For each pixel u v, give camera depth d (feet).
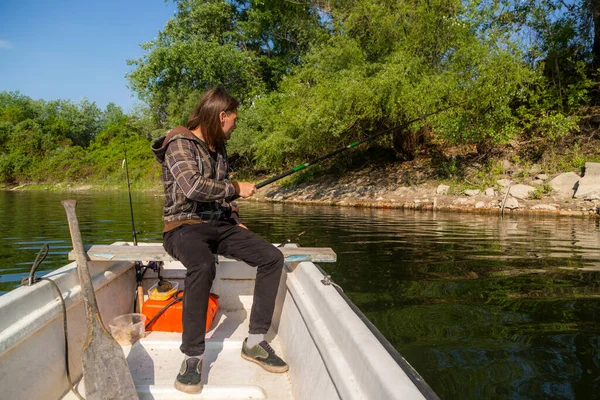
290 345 6.82
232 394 5.96
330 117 44.57
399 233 24.39
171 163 6.23
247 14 83.15
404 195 43.06
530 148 44.45
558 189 36.96
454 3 43.55
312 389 5.10
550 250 19.17
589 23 47.62
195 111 6.72
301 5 73.46
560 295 12.61
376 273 15.26
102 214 38.83
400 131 49.57
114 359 5.43
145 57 79.87
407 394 3.01
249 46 86.22
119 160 106.52
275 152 52.39
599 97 46.93
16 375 4.84
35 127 130.93
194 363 6.02
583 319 10.69
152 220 33.91
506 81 39.29
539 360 8.53
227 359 6.99
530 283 13.87
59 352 5.81
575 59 47.96
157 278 9.32
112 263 7.86
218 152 6.84
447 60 45.27
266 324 6.81
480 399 7.20
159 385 6.06
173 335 7.79
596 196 34.06
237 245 6.73
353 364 4.05
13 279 15.40
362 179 50.24
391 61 43.37
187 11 84.07
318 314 5.59
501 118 40.96
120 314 8.21
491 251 19.02
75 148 120.98
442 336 9.77
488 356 8.74
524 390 7.45
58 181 110.93
